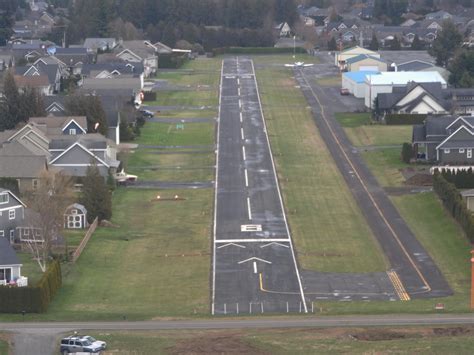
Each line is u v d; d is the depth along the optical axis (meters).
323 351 171.88
